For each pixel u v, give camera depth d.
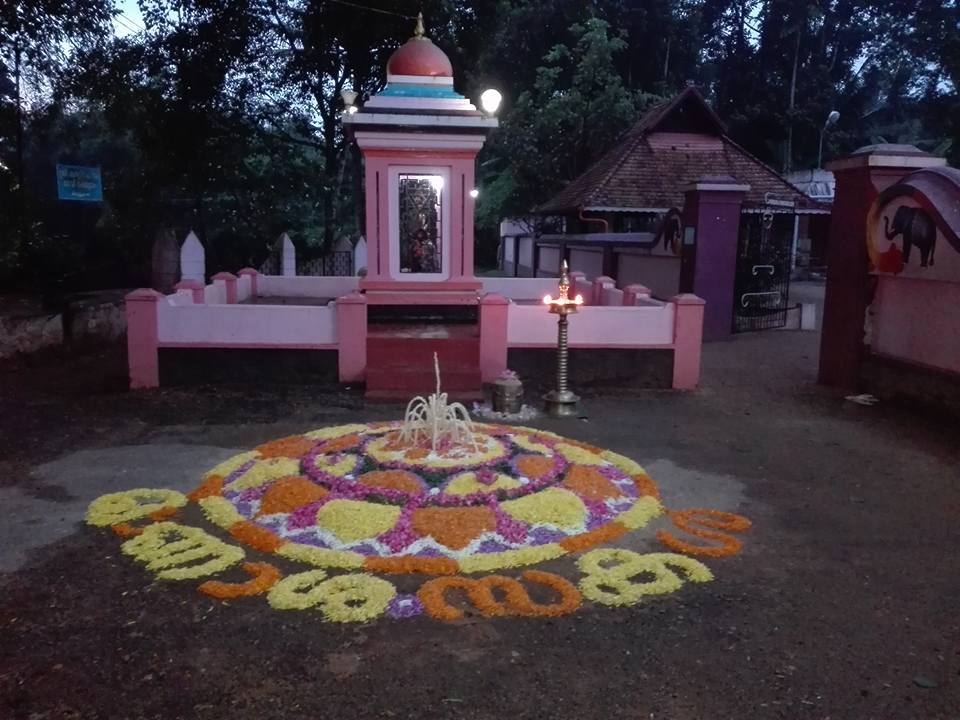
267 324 8.88
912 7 30.52
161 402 8.27
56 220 19.17
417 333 9.25
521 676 3.40
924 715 3.18
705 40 32.06
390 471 5.48
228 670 3.41
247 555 4.56
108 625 3.77
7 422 7.47
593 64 24.53
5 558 4.50
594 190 19.48
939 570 4.56
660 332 9.23
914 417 8.22
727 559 4.66
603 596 4.09
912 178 8.38
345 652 3.56
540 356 9.16
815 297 19.64
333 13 18.97
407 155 9.44
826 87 30.81
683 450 6.91
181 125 19.03
